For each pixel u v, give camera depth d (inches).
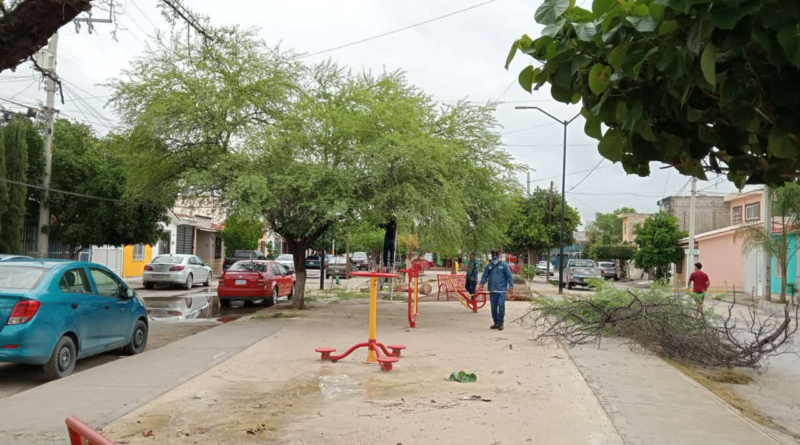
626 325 452.1
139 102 600.1
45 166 774.5
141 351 413.4
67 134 861.8
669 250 1660.9
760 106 107.1
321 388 301.7
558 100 127.3
